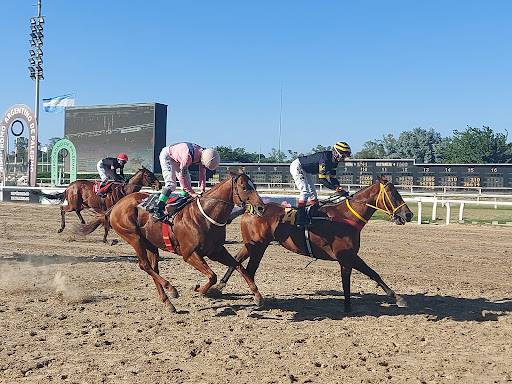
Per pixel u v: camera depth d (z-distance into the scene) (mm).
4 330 5746
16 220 17047
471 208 25016
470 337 5695
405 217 6457
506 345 5441
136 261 10133
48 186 30125
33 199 24531
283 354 5070
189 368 4703
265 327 5984
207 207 6410
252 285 6637
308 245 6742
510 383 4434
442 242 13430
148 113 38031
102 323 6047
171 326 5969
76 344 5316
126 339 5484
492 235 14844
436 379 4504
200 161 6668
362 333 5809
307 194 6820
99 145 40094
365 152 73188
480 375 4613
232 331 5820
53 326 5918
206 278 8617
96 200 12523
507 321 6328
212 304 6984
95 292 7590
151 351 5109
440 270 9781
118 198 11797
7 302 6949
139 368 4691
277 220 6863
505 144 48562
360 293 7809
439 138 73312
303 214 6691
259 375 4531
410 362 4918
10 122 29750
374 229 16109
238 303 7066
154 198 6777
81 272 8984
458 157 49312
